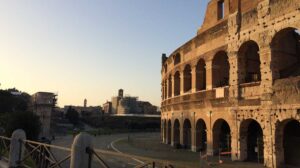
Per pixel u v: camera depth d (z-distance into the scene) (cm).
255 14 3197
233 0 3553
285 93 2784
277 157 2852
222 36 3712
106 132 12356
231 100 3459
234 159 3356
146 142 6906
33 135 4328
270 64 2956
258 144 3322
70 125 14962
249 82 3478
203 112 4066
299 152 2977
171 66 5538
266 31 3025
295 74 3039
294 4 2755
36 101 10962
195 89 4344
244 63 3459
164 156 3925
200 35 4250
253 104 3147
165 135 6281
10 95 10350
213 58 3903
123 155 1168
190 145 4778
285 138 3114
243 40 3341
